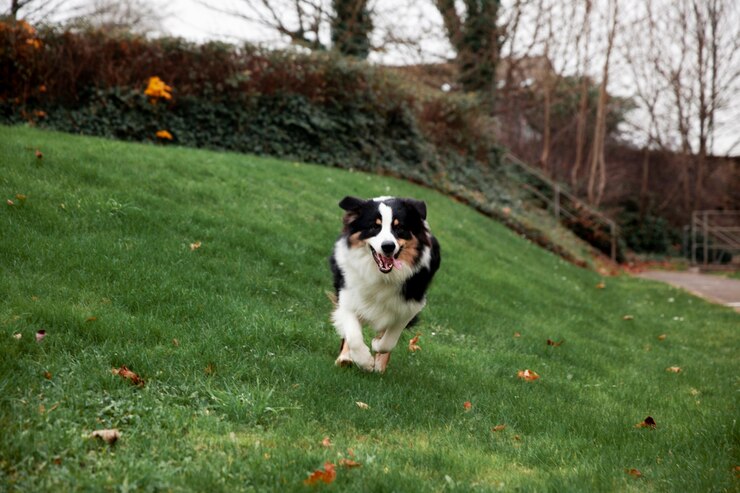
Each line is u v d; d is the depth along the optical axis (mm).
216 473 3041
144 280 5566
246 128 13758
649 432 4492
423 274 4996
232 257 6742
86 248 5848
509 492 3213
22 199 6312
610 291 13062
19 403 3418
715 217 27312
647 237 27406
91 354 4195
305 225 8555
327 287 6918
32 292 4914
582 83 25359
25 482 2775
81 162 7793
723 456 3961
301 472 3154
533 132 28266
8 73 11320
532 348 6844
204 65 13234
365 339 5941
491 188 18250
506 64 25516
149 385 3996
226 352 4668
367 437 3887
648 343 8523
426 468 3459
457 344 6508
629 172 28781
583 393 5590
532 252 13883
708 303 12594
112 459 3102
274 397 4102
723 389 6242
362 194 11555
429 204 13281
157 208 7297
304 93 14648
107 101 12094
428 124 17562
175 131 12742
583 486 3350
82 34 12016
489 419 4555
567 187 23453
